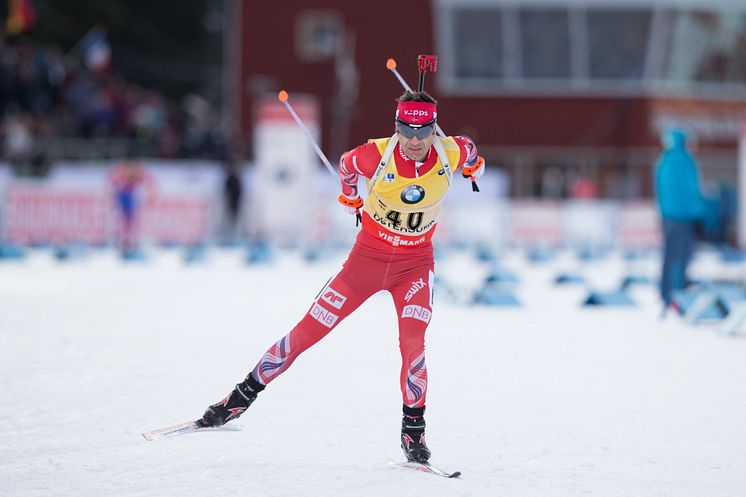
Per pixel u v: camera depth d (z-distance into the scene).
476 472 17.14
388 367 27.44
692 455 18.27
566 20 118.56
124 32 165.38
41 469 17.05
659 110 117.88
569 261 77.94
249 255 69.94
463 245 93.31
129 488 15.96
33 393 23.38
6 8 139.50
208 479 16.53
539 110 119.50
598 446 18.91
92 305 42.06
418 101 16.95
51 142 92.81
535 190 120.19
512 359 29.14
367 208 18.02
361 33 117.88
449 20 118.25
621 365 28.17
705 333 35.34
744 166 89.25
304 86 118.06
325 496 15.62
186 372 26.31
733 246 105.62
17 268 62.94
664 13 117.56
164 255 77.06
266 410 21.92
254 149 115.44
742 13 118.31
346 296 18.23
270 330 34.78
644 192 117.56
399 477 16.75
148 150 96.94
